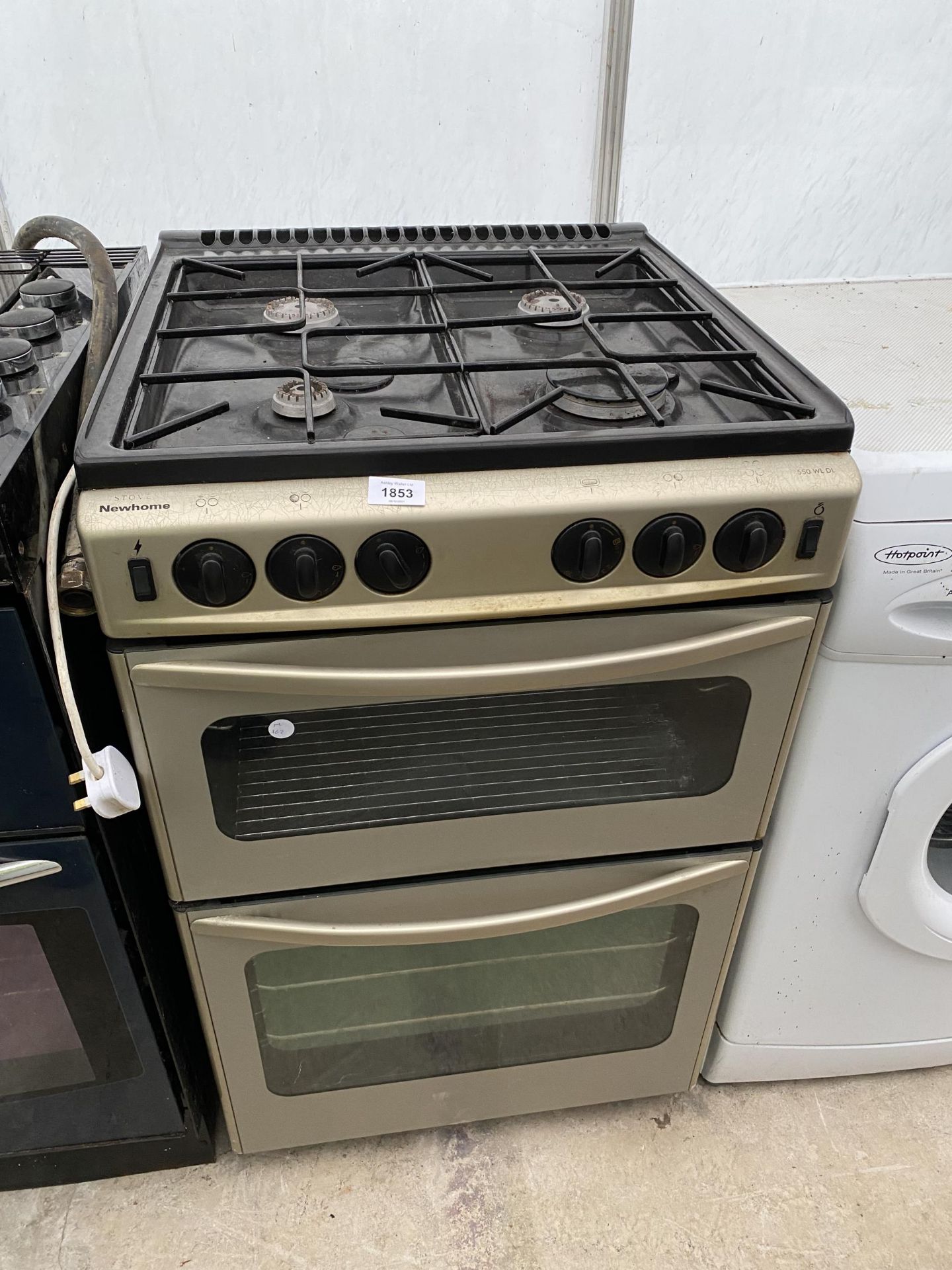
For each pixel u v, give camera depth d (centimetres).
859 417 82
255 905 84
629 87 148
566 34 142
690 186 160
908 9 146
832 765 88
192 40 135
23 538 64
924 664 81
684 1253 103
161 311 84
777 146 158
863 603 77
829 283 119
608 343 89
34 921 81
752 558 70
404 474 65
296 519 62
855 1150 113
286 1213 105
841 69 150
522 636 72
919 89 154
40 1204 106
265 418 73
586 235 112
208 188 150
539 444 65
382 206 156
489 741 83
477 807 83
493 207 159
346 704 75
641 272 104
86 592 70
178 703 70
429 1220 105
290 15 134
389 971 98
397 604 68
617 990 104
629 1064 110
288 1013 97
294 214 154
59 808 75
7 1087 95
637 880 91
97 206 149
